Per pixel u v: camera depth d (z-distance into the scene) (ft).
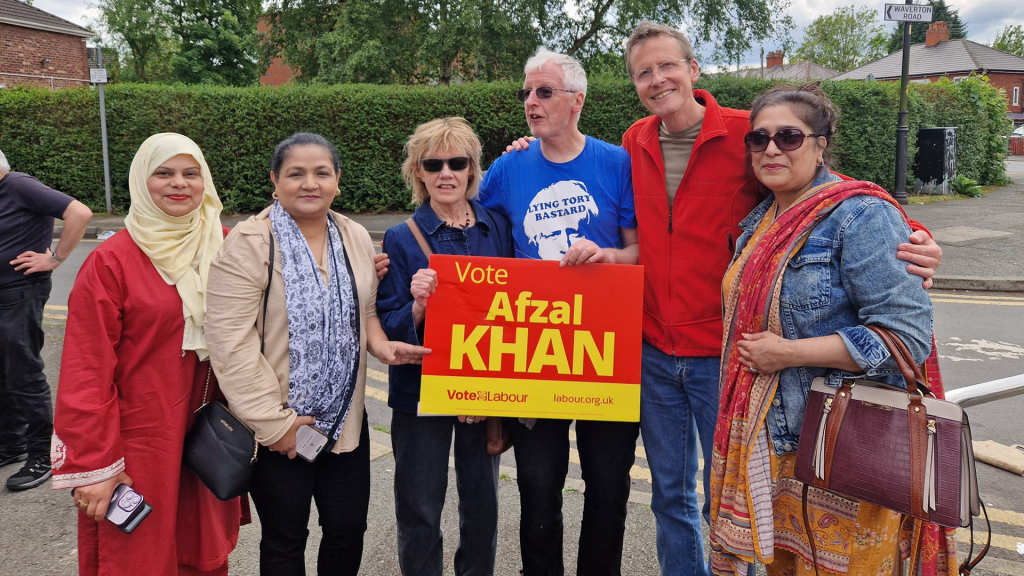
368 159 44.75
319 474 7.34
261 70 75.31
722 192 7.81
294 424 6.64
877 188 5.95
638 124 8.59
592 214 8.16
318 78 63.57
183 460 7.02
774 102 6.31
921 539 5.90
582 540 8.15
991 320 23.04
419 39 63.16
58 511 10.81
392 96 43.86
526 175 8.29
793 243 6.00
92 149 45.65
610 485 7.88
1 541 9.89
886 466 5.29
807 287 5.90
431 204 7.94
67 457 6.25
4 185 11.19
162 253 6.81
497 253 8.14
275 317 6.78
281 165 6.94
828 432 5.59
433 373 7.46
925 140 50.93
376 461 12.84
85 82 88.58
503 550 9.80
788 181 6.29
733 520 6.22
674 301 8.04
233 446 6.65
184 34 94.38
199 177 7.05
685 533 8.30
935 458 5.13
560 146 8.15
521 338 7.51
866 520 5.69
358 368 7.27
